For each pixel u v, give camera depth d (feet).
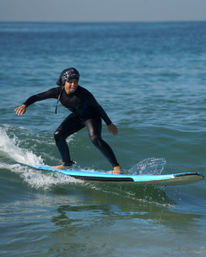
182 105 70.54
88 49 248.73
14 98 77.25
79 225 26.14
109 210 29.86
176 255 22.34
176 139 49.16
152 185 35.63
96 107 34.88
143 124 55.57
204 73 122.62
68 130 36.96
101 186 35.63
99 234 24.81
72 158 43.47
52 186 34.86
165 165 41.73
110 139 48.98
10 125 54.90
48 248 22.45
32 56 192.13
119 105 70.49
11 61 163.43
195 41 351.05
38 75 116.67
